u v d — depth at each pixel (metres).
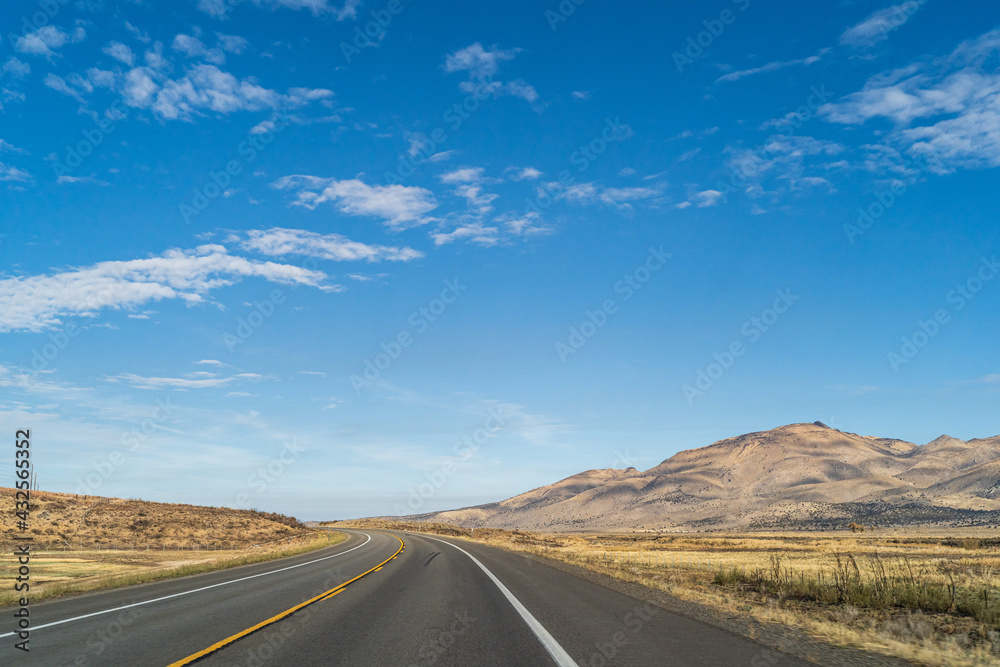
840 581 17.16
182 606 12.85
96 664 7.61
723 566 26.45
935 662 8.30
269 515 83.44
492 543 53.62
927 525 180.38
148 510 61.22
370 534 73.69
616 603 13.77
